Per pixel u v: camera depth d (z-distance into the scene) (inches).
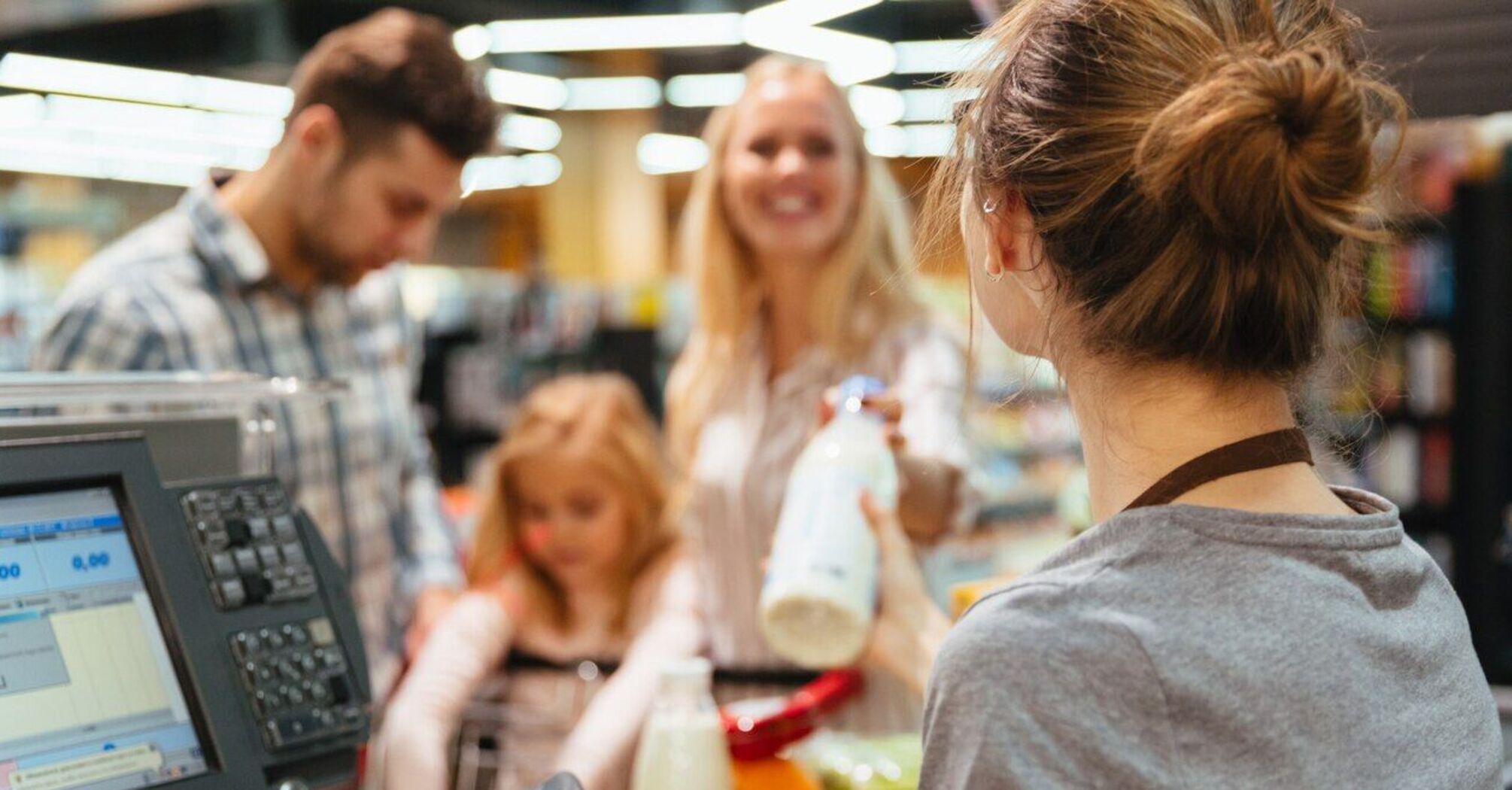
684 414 73.9
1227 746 26.1
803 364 69.6
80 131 279.7
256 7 235.6
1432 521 177.6
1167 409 29.9
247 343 77.0
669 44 243.1
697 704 46.8
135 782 32.7
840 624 47.6
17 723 31.6
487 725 71.1
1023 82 30.0
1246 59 27.8
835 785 47.8
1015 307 32.9
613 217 439.8
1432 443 178.2
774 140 67.9
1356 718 26.9
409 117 73.9
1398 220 33.9
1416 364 178.5
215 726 34.2
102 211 237.5
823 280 68.8
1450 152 176.9
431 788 65.2
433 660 71.0
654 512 74.1
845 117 68.9
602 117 437.7
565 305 215.8
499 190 488.4
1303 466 30.2
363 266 78.9
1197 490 29.4
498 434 203.2
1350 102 27.5
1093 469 31.8
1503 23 59.6
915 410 63.5
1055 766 25.9
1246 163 26.8
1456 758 28.4
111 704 33.2
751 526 68.4
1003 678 26.7
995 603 28.5
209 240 76.1
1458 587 175.0
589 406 74.9
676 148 398.6
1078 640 26.8
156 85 246.2
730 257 72.1
